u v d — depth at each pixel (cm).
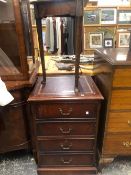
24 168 156
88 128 136
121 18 360
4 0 124
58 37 338
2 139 150
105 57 132
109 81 124
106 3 367
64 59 197
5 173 152
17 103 142
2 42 138
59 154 144
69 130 136
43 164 148
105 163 150
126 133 138
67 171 147
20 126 150
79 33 121
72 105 128
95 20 355
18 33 129
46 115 131
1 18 131
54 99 124
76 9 114
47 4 118
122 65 116
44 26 334
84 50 343
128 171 152
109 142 142
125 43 363
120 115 132
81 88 141
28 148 162
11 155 171
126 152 145
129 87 123
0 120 143
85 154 144
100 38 365
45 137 138
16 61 140
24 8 136
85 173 149
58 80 158
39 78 165
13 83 137
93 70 172
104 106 136
